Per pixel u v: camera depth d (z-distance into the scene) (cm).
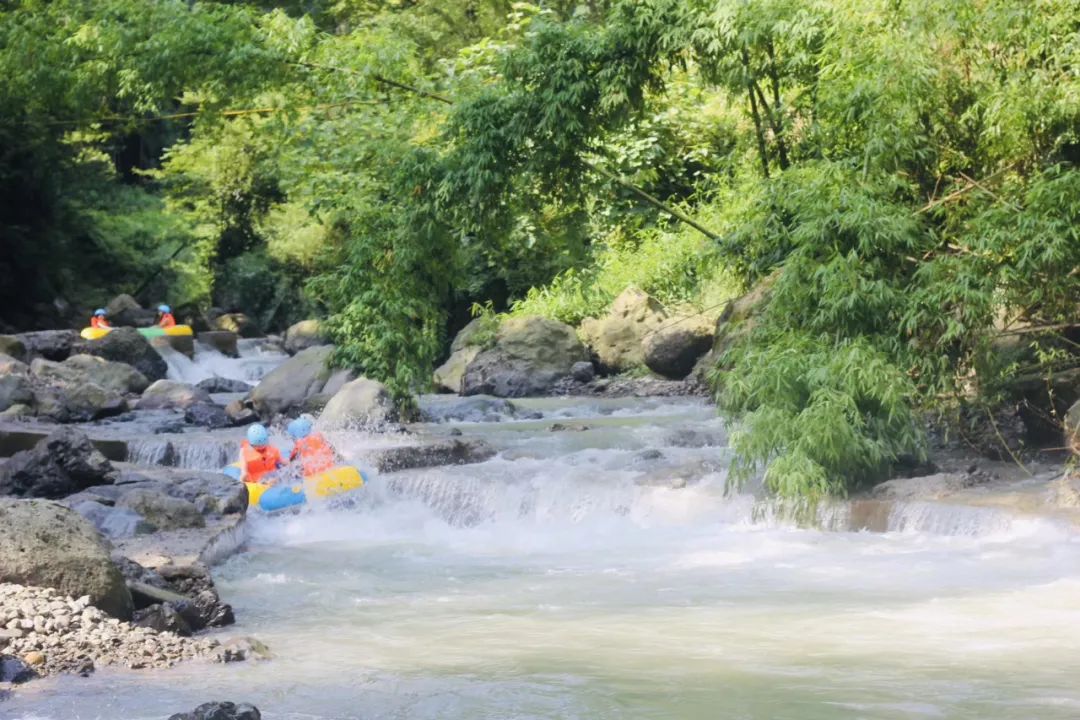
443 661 712
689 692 635
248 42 1866
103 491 1209
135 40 1964
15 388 2064
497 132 1612
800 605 855
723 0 1495
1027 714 586
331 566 1075
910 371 1246
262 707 616
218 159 4209
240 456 1398
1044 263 1192
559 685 653
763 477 1280
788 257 1260
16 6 2417
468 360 2667
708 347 2472
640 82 1608
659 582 963
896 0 1296
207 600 828
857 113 1326
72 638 719
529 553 1134
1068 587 893
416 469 1466
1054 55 1252
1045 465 1273
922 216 1302
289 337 3631
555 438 1694
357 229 1788
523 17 3488
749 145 2061
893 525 1148
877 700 613
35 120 3194
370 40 1956
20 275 3662
